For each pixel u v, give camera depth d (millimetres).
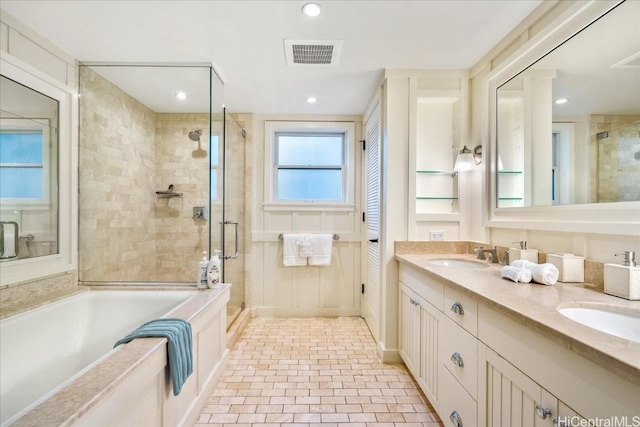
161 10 1431
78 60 1925
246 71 2078
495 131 1802
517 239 1620
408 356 1864
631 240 1034
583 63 1197
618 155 1057
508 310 886
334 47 1773
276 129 3066
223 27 1574
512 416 904
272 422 1469
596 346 624
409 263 1772
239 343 2375
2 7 1406
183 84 2172
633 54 1015
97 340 1808
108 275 2158
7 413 1323
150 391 1093
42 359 1535
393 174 2055
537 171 1463
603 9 1112
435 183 2150
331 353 2207
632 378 543
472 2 1380
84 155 1988
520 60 1570
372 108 2541
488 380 1029
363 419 1490
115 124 2205
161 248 2457
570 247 1292
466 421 1163
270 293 3033
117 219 2238
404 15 1471
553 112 1354
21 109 1611
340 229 3068
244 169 2953
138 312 1883
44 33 1634
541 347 787
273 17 1486
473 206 2043
